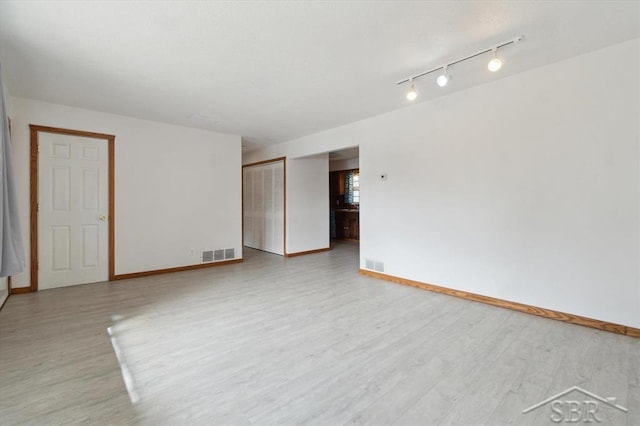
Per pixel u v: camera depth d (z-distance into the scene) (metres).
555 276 2.85
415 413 1.59
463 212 3.48
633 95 2.44
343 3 1.93
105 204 4.26
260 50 2.53
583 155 2.68
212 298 3.52
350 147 4.96
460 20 2.14
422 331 2.60
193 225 5.10
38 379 1.90
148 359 2.15
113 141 4.30
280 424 1.52
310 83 3.23
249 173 7.50
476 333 2.55
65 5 1.91
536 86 2.92
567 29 2.27
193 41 2.38
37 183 3.76
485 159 3.29
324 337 2.49
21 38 2.30
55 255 3.90
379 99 3.73
